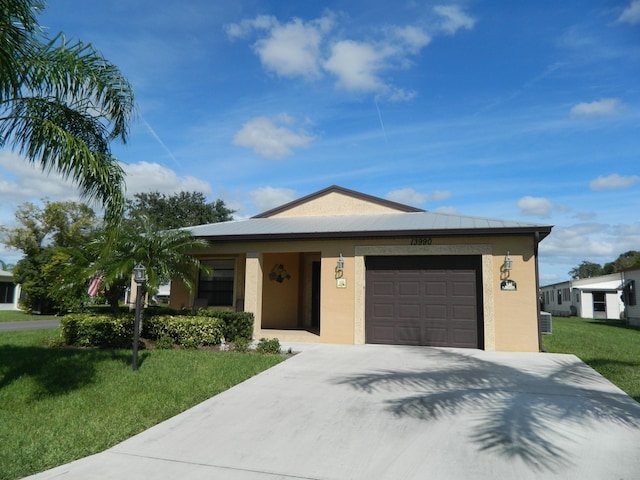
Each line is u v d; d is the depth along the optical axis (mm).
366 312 13086
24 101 7328
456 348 12141
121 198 7758
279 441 5441
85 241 13391
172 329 12289
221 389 7750
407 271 12961
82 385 7910
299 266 17234
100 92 7668
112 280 11500
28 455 5016
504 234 11859
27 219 38125
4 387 7750
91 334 12109
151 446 5359
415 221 14484
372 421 6020
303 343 13062
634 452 4977
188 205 39344
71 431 5812
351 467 4688
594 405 6652
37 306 30984
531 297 11703
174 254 12961
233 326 13273
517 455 4883
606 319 36281
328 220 16516
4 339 13914
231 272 16188
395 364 9641
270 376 8570
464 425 5809
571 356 10844
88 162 7047
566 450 5020
